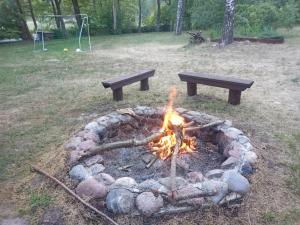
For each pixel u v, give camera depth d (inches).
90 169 134.3
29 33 939.3
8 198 129.6
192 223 111.4
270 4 653.9
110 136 175.3
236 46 516.7
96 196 118.9
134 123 182.4
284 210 119.6
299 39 583.5
